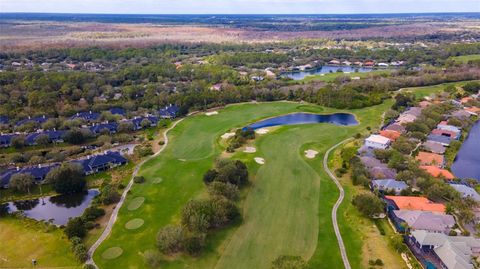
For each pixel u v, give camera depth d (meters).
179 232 74.19
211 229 81.31
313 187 102.81
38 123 146.38
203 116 173.25
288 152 127.88
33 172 105.94
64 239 78.25
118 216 87.19
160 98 186.38
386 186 98.56
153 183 103.56
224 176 98.12
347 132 150.62
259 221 85.56
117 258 72.12
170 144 136.00
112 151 125.81
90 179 107.62
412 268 69.88
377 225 84.19
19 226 83.00
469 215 82.75
